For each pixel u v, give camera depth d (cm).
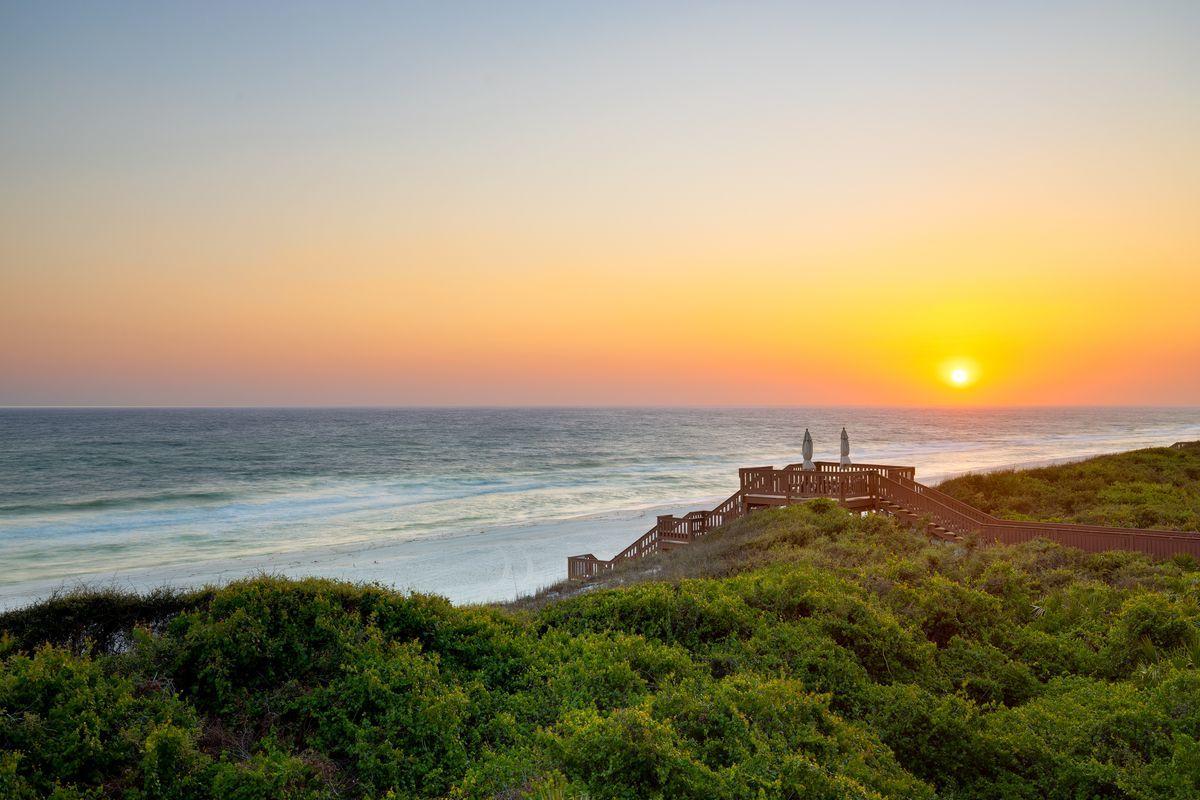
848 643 984
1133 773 688
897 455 9975
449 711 733
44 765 586
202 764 616
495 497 5922
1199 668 895
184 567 3225
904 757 766
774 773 628
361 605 923
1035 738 754
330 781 641
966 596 1134
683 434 16762
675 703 742
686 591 1148
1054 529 1891
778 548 1731
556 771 602
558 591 2195
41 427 18400
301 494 6094
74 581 2905
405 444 12875
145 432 16100
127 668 746
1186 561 1590
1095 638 1088
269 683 768
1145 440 12725
